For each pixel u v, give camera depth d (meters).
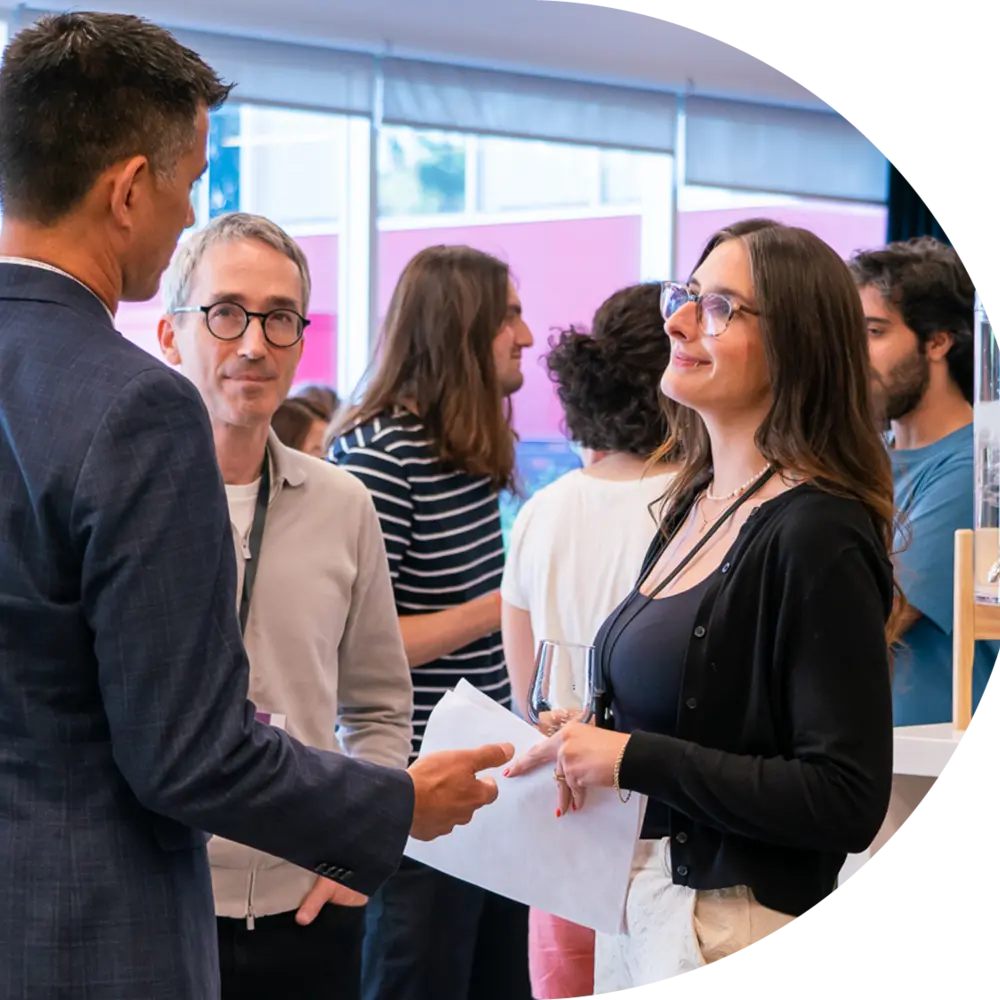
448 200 6.35
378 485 2.41
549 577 2.04
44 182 1.27
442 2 5.51
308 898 1.91
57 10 5.14
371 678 2.07
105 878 1.21
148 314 5.04
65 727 1.21
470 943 2.36
